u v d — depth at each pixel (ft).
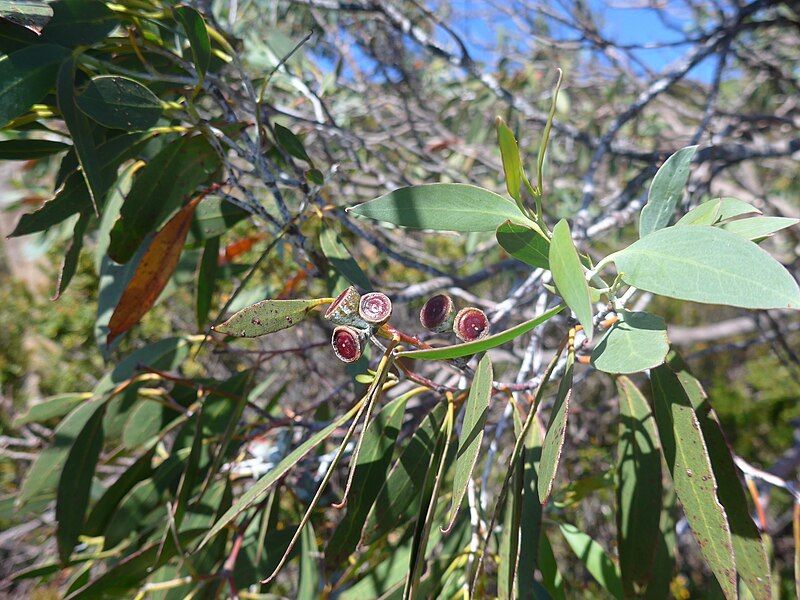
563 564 2.29
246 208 0.88
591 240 1.48
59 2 0.70
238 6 2.08
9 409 2.84
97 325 1.00
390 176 2.06
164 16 0.80
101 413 1.03
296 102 1.66
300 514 1.12
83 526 1.03
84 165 0.66
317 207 0.94
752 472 0.81
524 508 0.70
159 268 0.88
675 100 3.11
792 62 2.97
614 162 2.38
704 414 0.67
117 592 0.92
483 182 2.10
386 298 0.56
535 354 1.00
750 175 3.22
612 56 2.64
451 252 2.76
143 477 1.11
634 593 0.74
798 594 0.75
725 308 4.66
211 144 0.85
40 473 1.03
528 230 0.55
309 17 2.27
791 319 3.17
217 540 0.99
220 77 0.94
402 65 1.96
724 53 1.77
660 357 0.49
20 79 0.66
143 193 0.83
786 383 4.03
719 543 0.60
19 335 3.54
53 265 3.31
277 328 0.57
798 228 2.77
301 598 0.94
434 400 1.20
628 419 0.77
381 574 0.87
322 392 1.79
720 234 0.48
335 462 0.56
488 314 1.08
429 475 0.65
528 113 1.69
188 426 1.08
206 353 1.76
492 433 1.21
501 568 0.70
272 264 1.58
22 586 2.15
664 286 0.49
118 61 0.84
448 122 2.34
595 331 0.58
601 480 0.98
